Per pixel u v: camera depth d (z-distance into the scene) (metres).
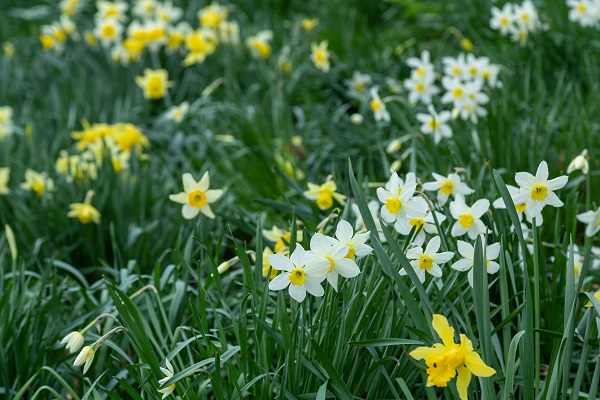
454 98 2.45
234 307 2.18
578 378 1.77
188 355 2.05
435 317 1.69
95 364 2.05
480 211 1.90
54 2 4.39
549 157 2.46
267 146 2.83
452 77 2.88
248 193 2.70
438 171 2.27
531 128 2.49
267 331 1.82
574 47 2.93
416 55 3.22
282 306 1.80
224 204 2.47
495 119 2.46
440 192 1.99
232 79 3.19
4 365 2.01
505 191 1.76
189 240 2.18
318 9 4.02
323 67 3.11
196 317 1.90
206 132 2.88
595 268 2.10
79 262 2.49
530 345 1.75
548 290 2.06
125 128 2.70
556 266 2.06
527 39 2.95
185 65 3.41
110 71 3.42
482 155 2.39
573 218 2.10
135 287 2.25
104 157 2.53
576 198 2.11
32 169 2.77
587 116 2.56
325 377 1.83
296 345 1.86
